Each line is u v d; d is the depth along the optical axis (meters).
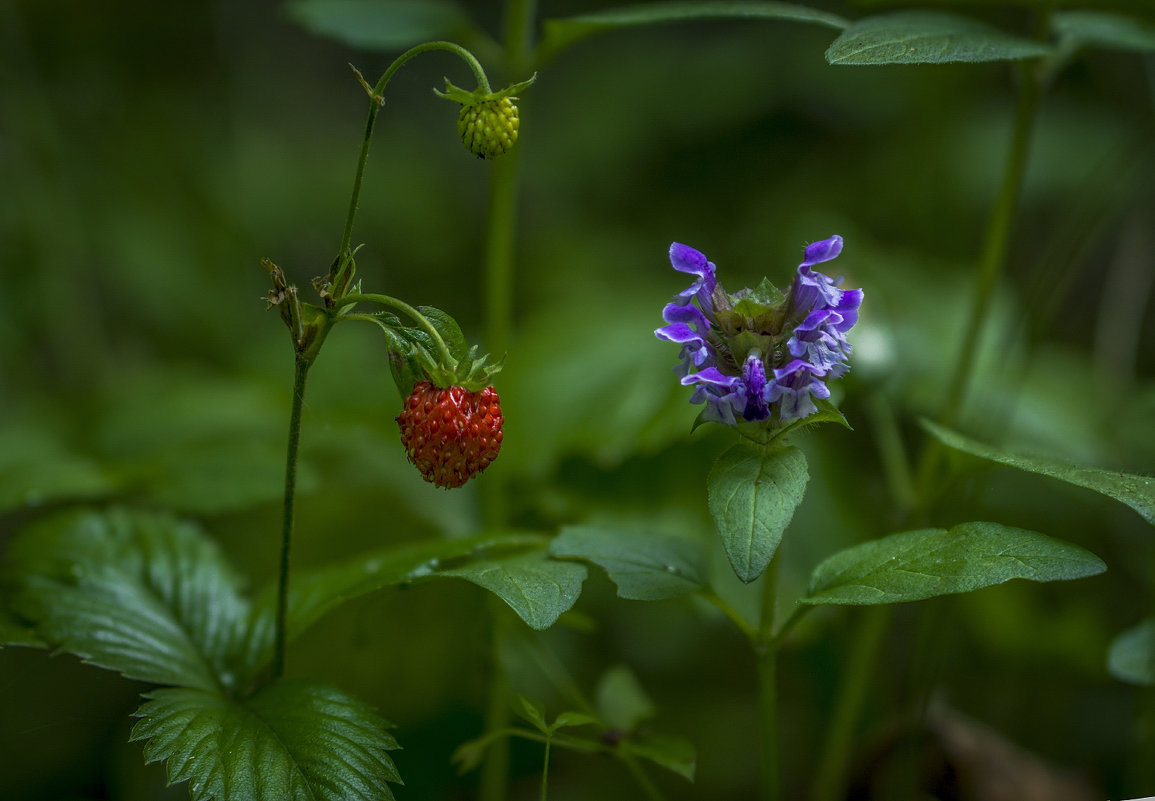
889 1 0.46
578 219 0.89
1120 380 0.62
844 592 0.39
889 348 0.47
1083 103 0.79
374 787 0.39
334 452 0.54
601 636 0.52
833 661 0.50
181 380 0.63
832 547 0.49
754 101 0.86
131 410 0.56
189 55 0.92
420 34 0.47
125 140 0.82
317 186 0.89
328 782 0.39
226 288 0.80
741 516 0.38
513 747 0.49
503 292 0.48
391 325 0.40
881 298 0.51
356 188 0.40
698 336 0.39
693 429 0.39
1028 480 0.53
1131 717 0.49
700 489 0.50
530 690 0.46
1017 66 0.46
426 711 0.49
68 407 0.60
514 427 0.50
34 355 0.70
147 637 0.42
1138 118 0.75
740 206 0.85
